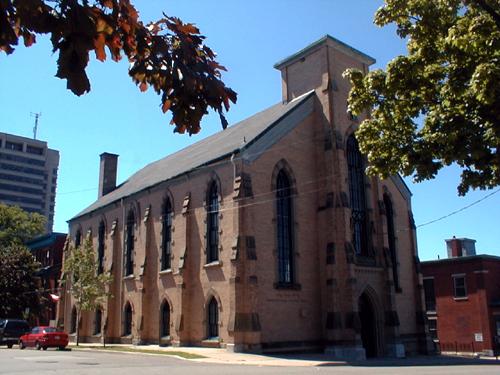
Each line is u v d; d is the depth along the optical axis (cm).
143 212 4441
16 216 8181
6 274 5778
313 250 3541
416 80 1222
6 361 2481
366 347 3612
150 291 4169
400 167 1272
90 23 338
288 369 2141
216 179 3544
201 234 3634
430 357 3700
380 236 3828
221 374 1820
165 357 2873
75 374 1844
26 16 327
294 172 3566
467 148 1138
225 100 434
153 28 431
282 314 3262
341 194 3531
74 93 332
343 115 3803
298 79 4050
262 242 3284
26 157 16212
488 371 2067
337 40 3878
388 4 1247
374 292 3662
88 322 5016
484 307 4691
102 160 5959
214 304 3444
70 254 4597
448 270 5031
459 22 1141
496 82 985
